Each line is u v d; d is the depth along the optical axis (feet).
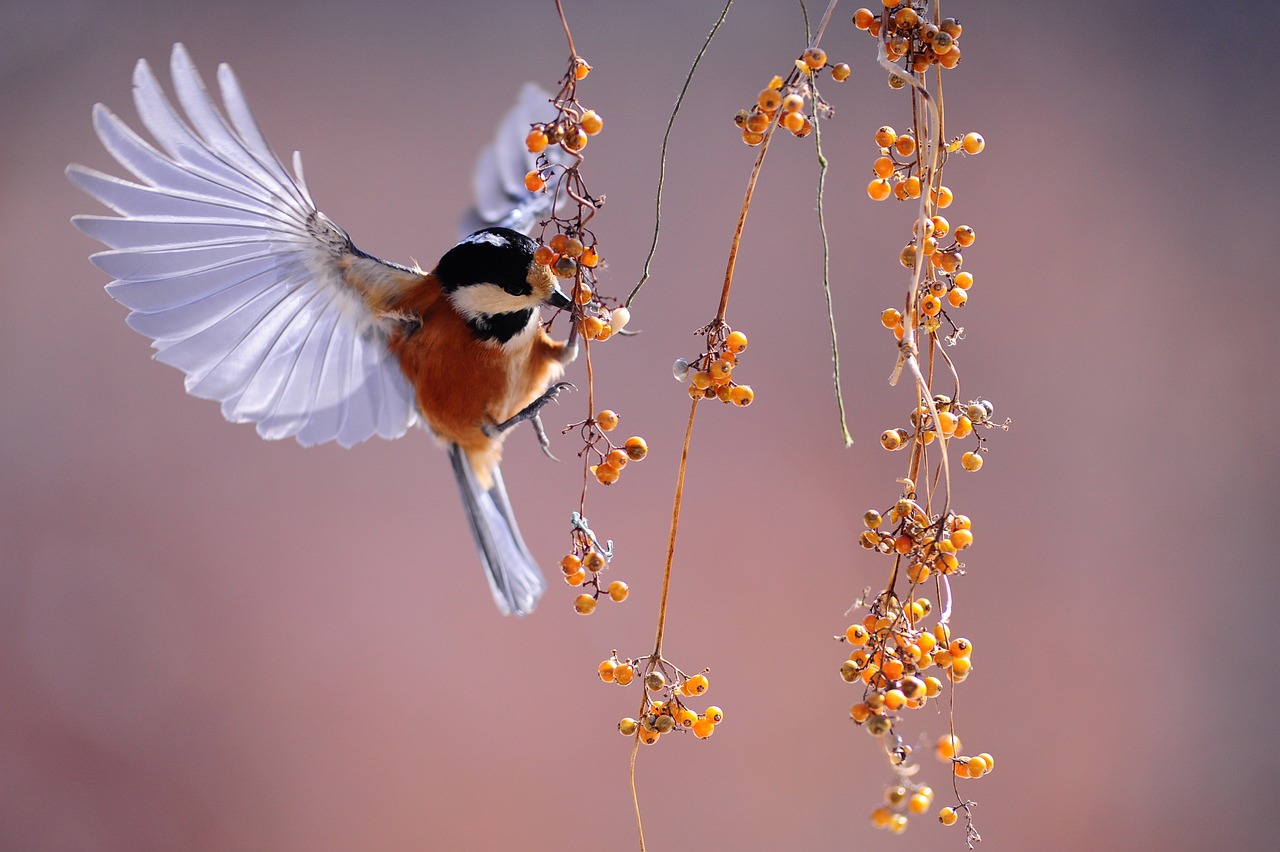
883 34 11.98
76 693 36.70
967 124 45.29
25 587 38.40
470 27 47.44
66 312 43.09
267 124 45.91
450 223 45.21
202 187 17.34
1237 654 36.42
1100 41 46.62
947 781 34.24
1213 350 41.52
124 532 39.42
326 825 35.04
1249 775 34.55
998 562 38.34
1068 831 33.99
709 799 34.81
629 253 43.06
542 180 12.64
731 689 36.24
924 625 12.70
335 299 19.12
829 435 39.86
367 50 47.32
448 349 19.19
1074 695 36.06
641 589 37.70
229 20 47.19
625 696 36.60
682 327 41.57
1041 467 40.04
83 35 46.34
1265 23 46.34
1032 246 43.37
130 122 45.83
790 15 46.75
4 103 45.11
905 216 43.01
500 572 20.26
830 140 44.09
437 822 34.99
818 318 41.68
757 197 43.55
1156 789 34.55
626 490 38.70
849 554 37.96
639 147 45.11
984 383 41.24
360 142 46.09
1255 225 43.29
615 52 46.93
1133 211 43.86
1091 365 41.55
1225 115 45.11
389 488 40.24
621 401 39.81
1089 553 38.55
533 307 19.12
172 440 40.93
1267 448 39.83
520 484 38.55
